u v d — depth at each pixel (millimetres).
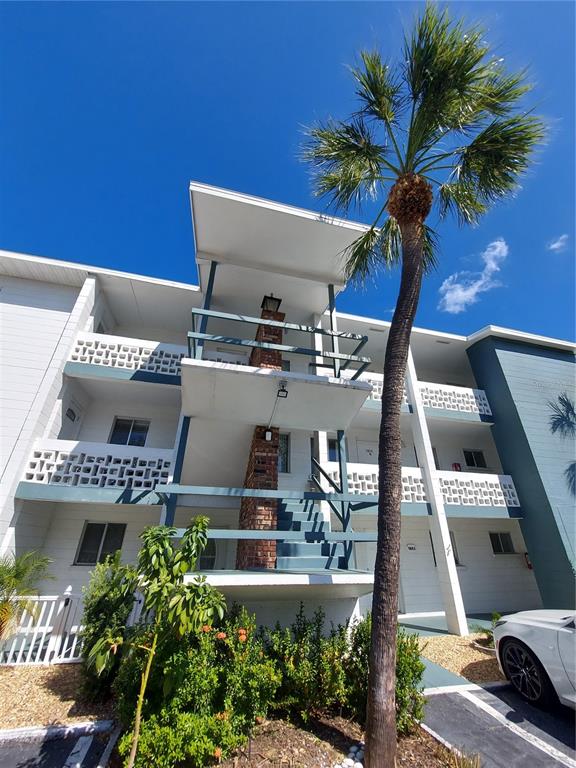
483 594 10570
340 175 5297
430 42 4516
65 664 5000
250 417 6750
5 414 7336
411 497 9273
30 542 7301
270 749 3045
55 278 9039
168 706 2863
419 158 5105
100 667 2594
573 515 9453
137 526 8578
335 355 6402
